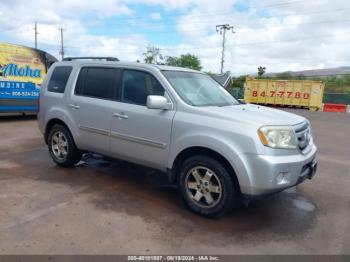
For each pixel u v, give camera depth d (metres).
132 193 5.14
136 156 5.05
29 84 13.28
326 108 27.61
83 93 5.77
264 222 4.34
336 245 3.80
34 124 12.23
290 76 65.06
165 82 4.81
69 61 6.23
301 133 4.39
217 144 4.14
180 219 4.30
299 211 4.76
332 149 9.45
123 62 5.39
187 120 4.45
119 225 4.05
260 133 4.00
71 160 6.17
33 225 3.95
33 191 5.05
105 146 5.44
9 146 8.17
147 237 3.79
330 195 5.48
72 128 5.88
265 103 30.81
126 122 5.07
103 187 5.36
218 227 4.13
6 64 12.43
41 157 7.11
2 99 12.37
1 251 3.38
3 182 5.42
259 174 3.95
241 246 3.70
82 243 3.60
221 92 5.61
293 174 4.11
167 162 4.68
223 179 4.17
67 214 4.29
